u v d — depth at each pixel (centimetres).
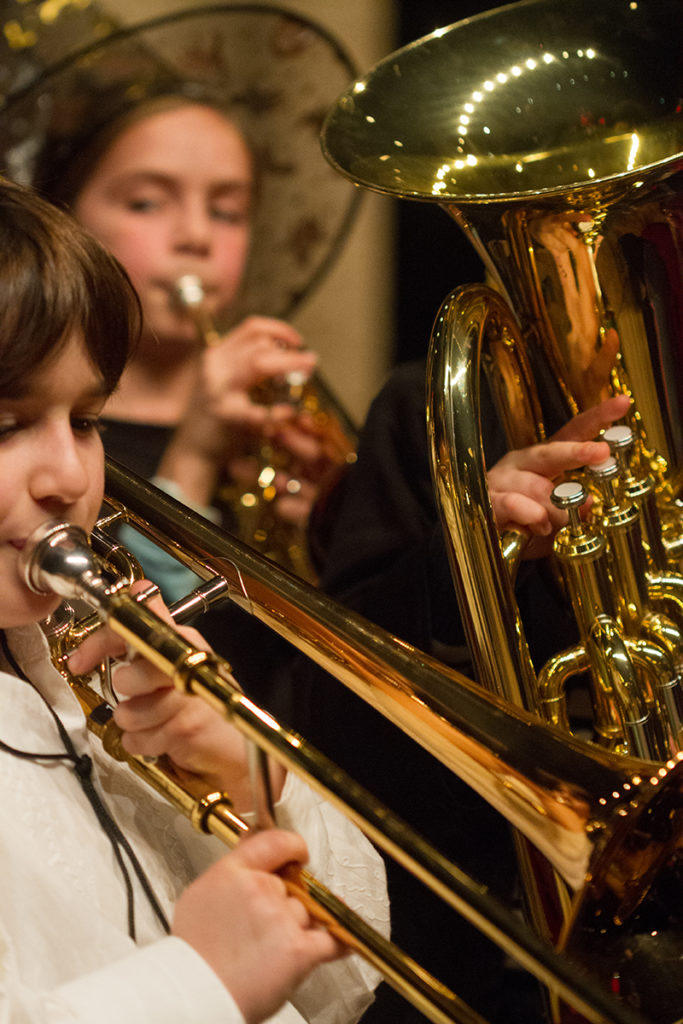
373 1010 347
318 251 619
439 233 638
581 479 288
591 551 264
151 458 517
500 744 204
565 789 196
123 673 212
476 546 257
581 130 298
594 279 287
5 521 199
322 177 615
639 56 300
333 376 734
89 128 518
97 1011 172
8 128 509
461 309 271
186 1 613
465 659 347
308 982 256
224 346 517
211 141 538
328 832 275
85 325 211
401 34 647
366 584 375
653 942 201
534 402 305
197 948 183
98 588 192
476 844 362
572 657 276
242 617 443
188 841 249
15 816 205
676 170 272
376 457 404
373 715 370
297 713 399
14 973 184
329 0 675
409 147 296
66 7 522
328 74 598
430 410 262
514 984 391
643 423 299
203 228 538
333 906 188
